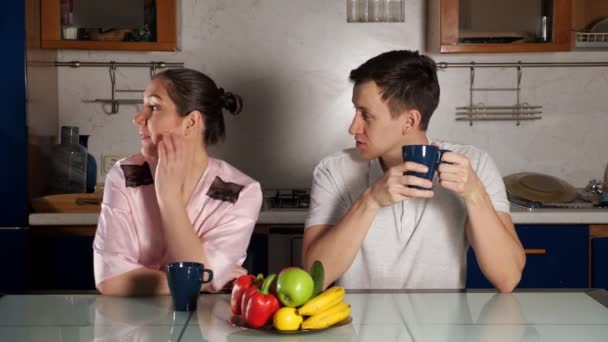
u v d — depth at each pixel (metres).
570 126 3.62
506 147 3.63
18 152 3.08
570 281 3.05
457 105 3.61
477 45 3.29
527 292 1.70
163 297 1.68
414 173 1.67
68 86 3.58
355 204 1.85
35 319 1.47
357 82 1.92
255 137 3.60
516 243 1.89
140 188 1.97
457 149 2.06
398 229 1.99
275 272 3.13
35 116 3.19
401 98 1.88
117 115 3.60
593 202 3.32
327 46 3.57
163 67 3.57
